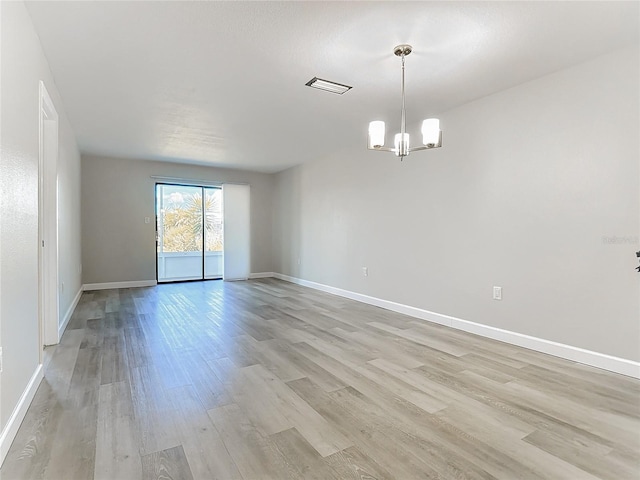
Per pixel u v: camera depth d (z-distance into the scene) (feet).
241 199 24.12
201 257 23.94
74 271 15.31
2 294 5.29
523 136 10.01
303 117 12.88
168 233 22.68
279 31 7.43
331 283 18.88
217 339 10.88
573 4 6.48
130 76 9.53
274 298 17.48
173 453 5.28
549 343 9.53
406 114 12.51
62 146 11.63
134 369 8.49
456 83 9.96
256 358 9.29
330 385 7.68
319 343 10.52
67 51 8.24
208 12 6.78
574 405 6.79
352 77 9.59
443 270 12.48
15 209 6.04
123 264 20.57
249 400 6.98
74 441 5.55
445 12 6.75
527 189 9.95
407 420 6.27
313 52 8.28
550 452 5.36
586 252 8.80
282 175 23.99
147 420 6.20
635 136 7.97
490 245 10.93
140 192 20.90
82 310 14.70
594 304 8.68
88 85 10.12
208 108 11.98
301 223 21.76
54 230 10.29
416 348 10.07
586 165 8.75
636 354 8.04
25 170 6.70
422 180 13.28
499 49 8.10
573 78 8.93
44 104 8.65
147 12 6.79
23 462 5.03
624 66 8.08
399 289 14.42
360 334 11.42
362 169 16.44
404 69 8.84
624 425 6.09
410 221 13.83
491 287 10.93
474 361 9.07
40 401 6.85
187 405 6.77
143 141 16.35
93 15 6.87
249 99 11.17
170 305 15.75
